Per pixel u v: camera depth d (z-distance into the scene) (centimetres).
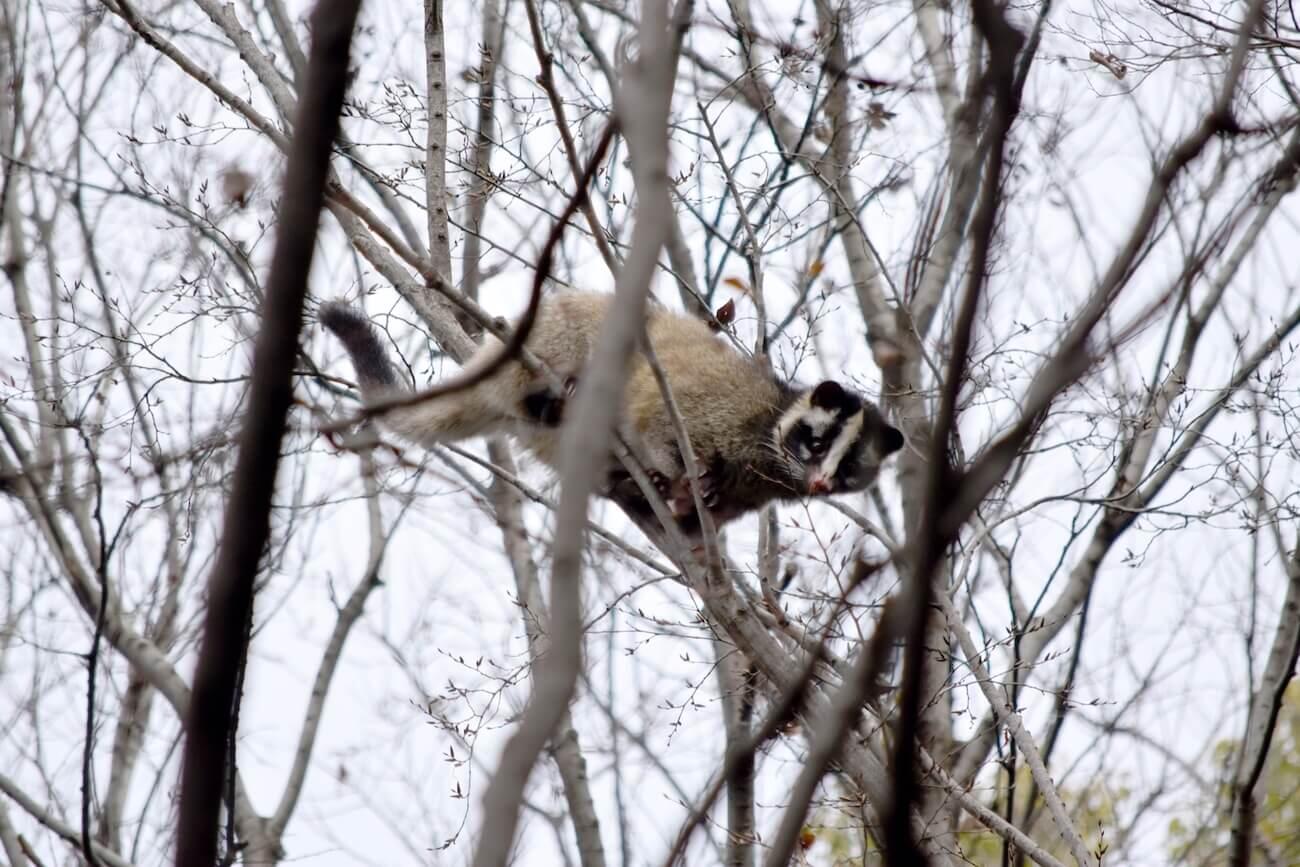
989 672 1039
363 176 1314
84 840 978
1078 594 1332
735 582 974
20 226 1488
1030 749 928
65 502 1290
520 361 992
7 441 1320
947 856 834
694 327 1342
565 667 333
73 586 1327
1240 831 1205
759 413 1292
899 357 1320
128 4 948
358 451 1016
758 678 969
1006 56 414
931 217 1137
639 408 1250
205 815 448
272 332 449
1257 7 508
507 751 328
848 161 1409
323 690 1393
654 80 404
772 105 1393
